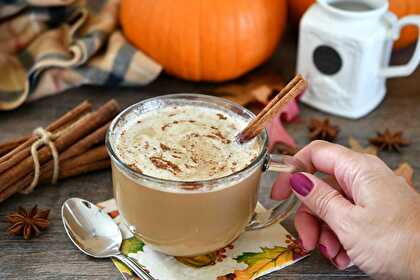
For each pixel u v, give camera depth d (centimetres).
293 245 61
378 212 54
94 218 61
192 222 54
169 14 76
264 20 77
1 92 75
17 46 80
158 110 60
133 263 58
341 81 75
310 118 76
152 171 54
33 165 64
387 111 77
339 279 58
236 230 56
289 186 62
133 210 55
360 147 72
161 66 78
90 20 82
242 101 76
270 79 80
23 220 61
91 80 77
